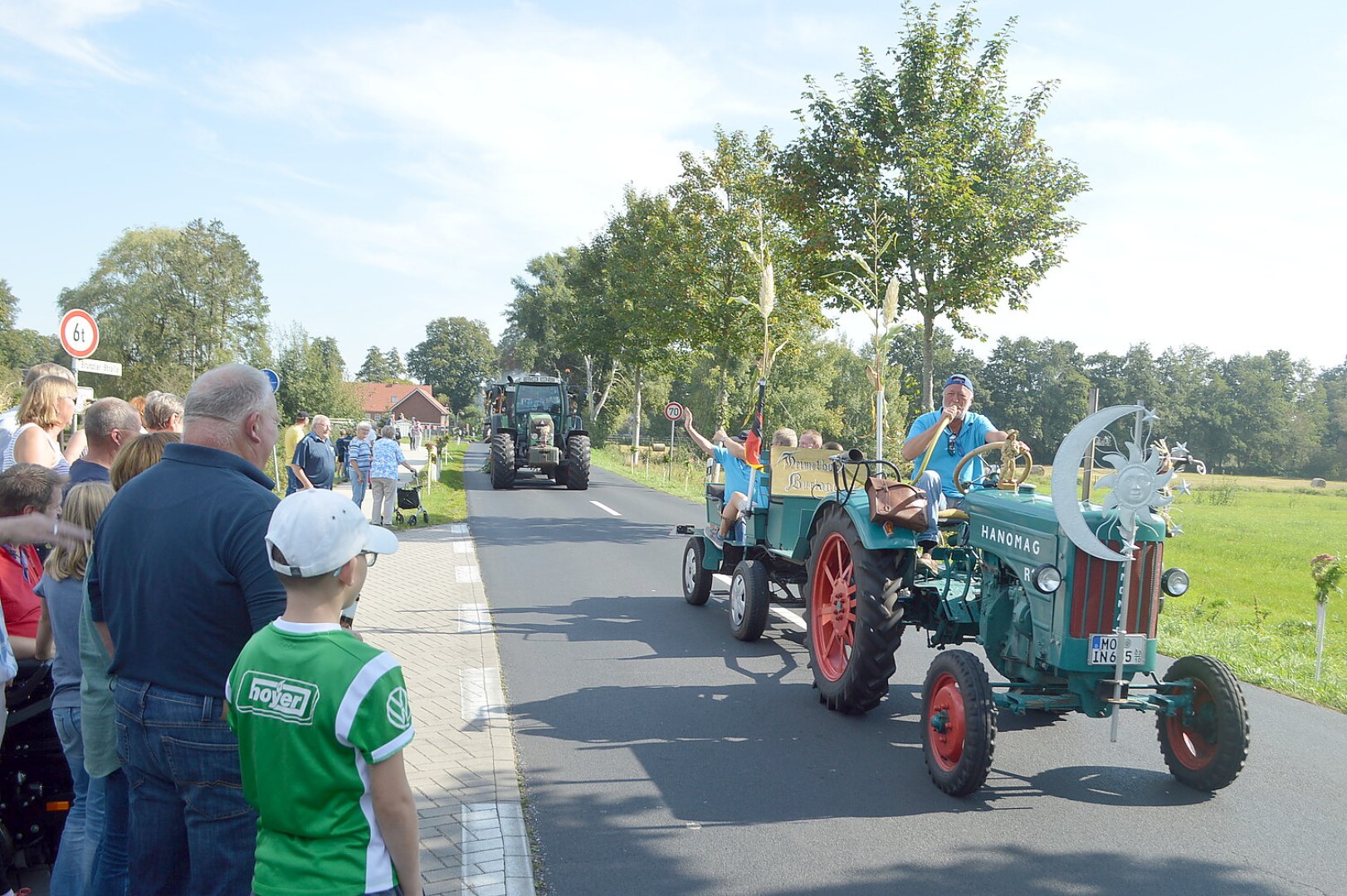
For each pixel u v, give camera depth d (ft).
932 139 45.16
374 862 7.13
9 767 11.80
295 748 6.92
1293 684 23.32
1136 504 14.60
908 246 46.06
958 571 19.08
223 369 9.29
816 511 22.07
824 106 47.52
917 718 19.89
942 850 13.62
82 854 10.37
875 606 18.56
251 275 207.92
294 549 7.02
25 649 11.89
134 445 11.31
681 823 14.47
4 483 11.55
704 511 63.87
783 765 16.99
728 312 82.89
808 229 48.93
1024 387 332.39
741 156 81.46
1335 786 16.38
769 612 27.50
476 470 111.75
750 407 172.86
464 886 12.13
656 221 98.63
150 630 8.39
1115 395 317.83
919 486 19.94
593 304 142.00
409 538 46.68
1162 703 15.78
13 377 111.96
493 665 23.12
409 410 357.61
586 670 23.16
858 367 239.09
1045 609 15.47
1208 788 15.72
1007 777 16.62
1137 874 12.96
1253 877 12.90
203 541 8.32
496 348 429.79
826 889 12.44
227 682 8.39
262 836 7.21
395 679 7.13
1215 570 55.42
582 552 43.24
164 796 8.68
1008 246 45.73
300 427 45.62
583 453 79.66
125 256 195.31
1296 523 95.14
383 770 7.03
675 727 19.01
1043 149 47.24
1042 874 12.92
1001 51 46.62
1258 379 330.54
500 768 16.37
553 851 13.48
